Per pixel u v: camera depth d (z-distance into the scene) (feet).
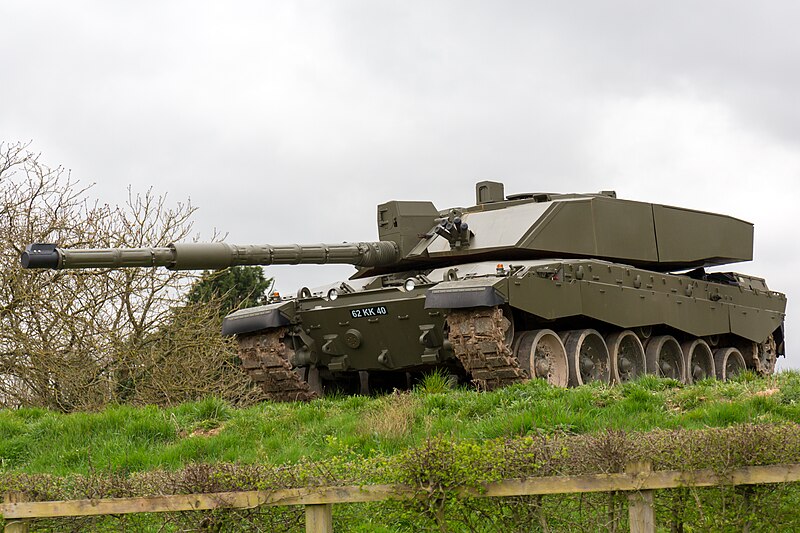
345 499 27.04
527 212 65.16
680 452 26.68
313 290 67.51
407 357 61.31
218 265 55.36
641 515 25.53
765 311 84.58
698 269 79.71
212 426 51.72
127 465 44.91
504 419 44.70
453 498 26.53
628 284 66.39
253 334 64.80
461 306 54.85
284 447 45.78
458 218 63.67
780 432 27.14
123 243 83.30
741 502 26.78
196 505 27.50
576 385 62.03
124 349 81.05
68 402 79.41
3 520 28.81
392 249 66.54
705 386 50.93
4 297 78.84
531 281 57.52
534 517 27.66
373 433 44.98
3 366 78.23
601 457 26.71
